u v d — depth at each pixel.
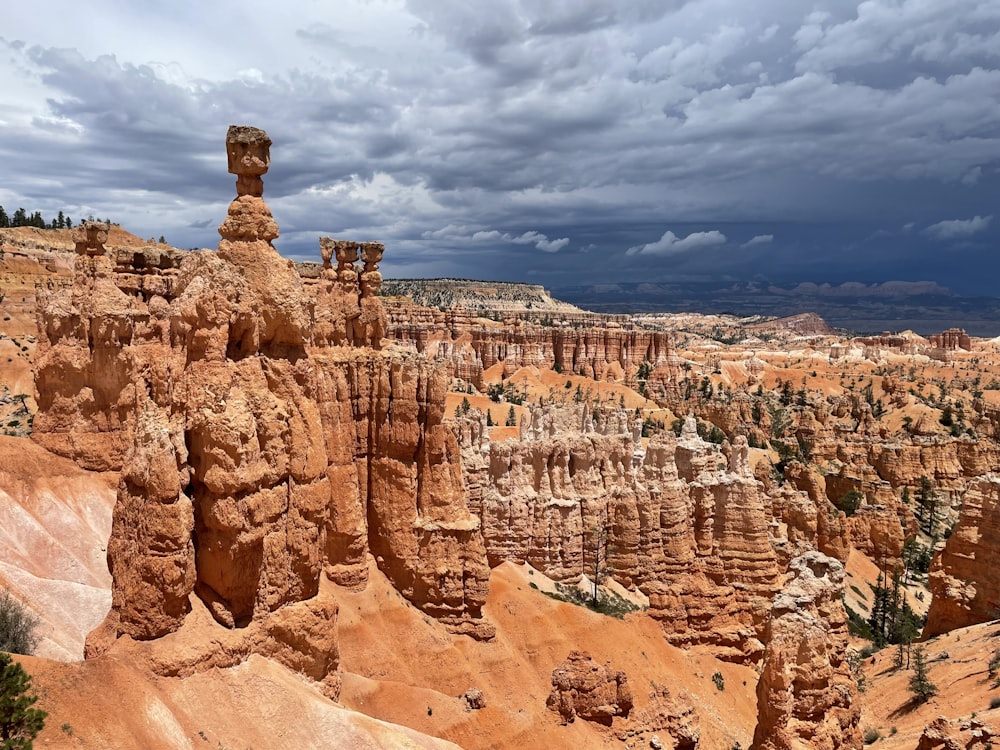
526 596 64.62
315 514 43.19
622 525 72.81
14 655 31.84
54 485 66.44
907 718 60.09
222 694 35.78
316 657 41.84
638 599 71.88
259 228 44.03
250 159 43.72
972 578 81.81
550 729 52.50
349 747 37.31
